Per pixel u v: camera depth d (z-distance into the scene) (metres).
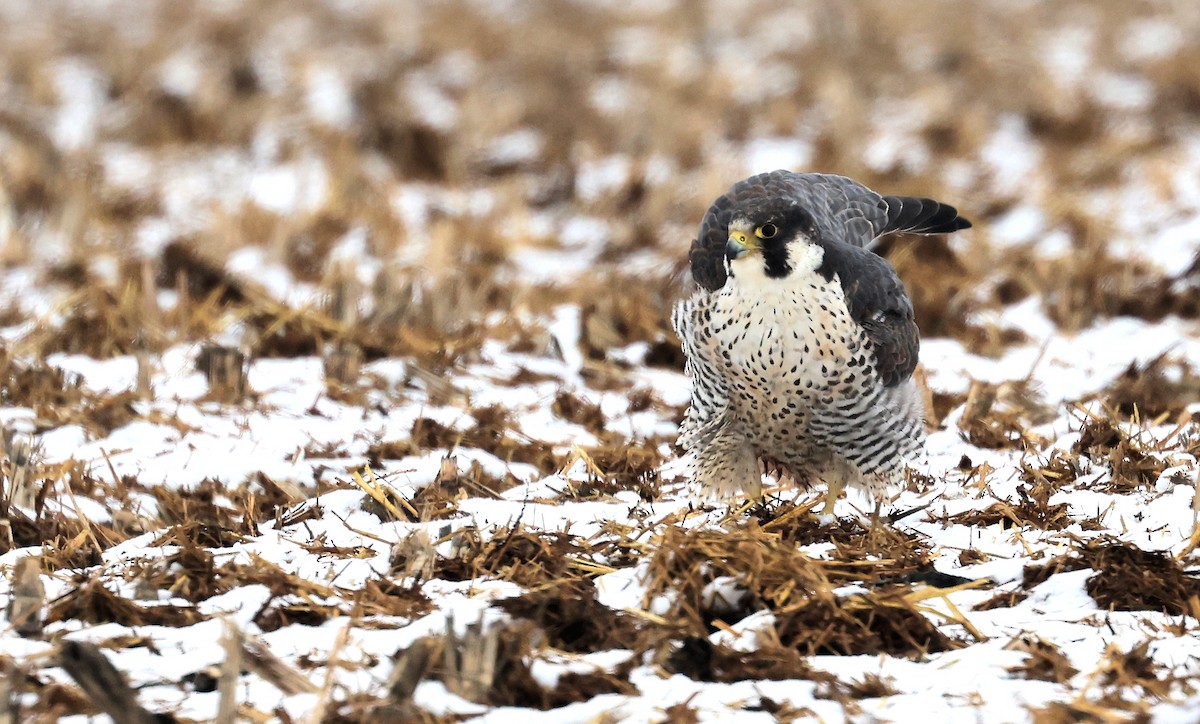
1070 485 9.56
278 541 8.66
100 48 31.44
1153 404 11.52
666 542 7.79
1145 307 14.88
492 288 15.80
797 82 28.77
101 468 10.26
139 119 24.81
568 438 11.33
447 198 21.17
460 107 26.30
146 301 14.25
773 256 8.67
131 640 7.07
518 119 25.92
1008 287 15.87
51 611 7.45
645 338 13.90
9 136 23.52
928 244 16.83
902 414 9.23
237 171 22.31
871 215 10.60
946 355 13.60
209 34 33.22
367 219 18.78
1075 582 7.80
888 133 24.95
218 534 8.73
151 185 20.92
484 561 8.16
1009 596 7.73
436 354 13.07
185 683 6.68
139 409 11.65
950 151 23.77
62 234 18.03
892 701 6.48
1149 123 25.48
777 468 9.91
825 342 8.82
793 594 7.52
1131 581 7.66
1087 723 6.17
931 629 7.28
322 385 12.48
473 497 9.73
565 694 6.62
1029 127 25.66
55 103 26.62
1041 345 14.04
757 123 25.66
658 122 24.38
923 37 33.59
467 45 32.97
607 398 12.43
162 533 8.73
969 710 6.36
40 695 6.41
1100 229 18.28
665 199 19.98
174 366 12.96
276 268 17.09
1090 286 15.07
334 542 8.66
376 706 6.30
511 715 6.33
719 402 9.36
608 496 9.65
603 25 35.31
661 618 7.23
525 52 32.03
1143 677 6.61
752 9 37.62
